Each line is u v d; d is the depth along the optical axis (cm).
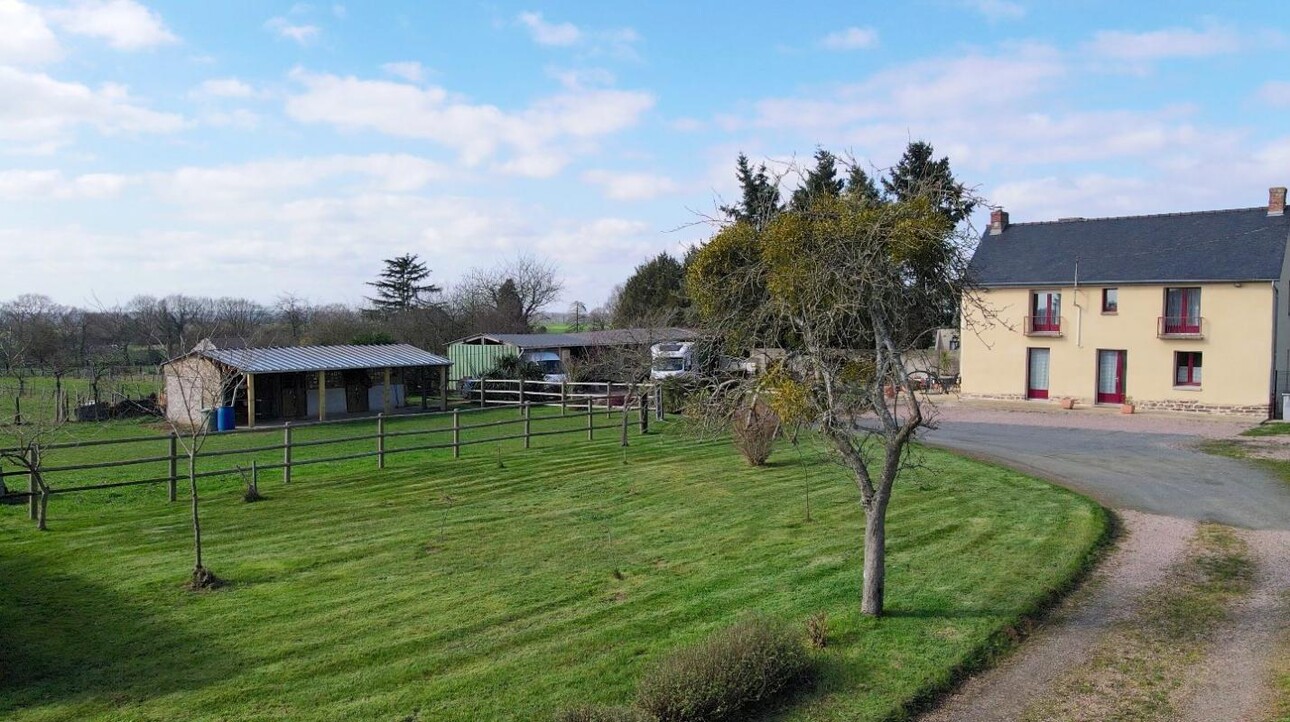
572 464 1923
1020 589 995
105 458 2095
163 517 1377
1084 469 1928
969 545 1198
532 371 3812
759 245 907
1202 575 1077
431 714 688
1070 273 3381
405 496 1562
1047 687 757
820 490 1609
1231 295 2980
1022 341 3494
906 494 1575
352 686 743
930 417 1108
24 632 868
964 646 826
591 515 1412
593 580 1046
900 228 826
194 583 1016
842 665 784
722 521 1364
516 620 905
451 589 1012
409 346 3650
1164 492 1645
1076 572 1074
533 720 677
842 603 945
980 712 712
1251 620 909
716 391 994
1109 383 3316
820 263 837
